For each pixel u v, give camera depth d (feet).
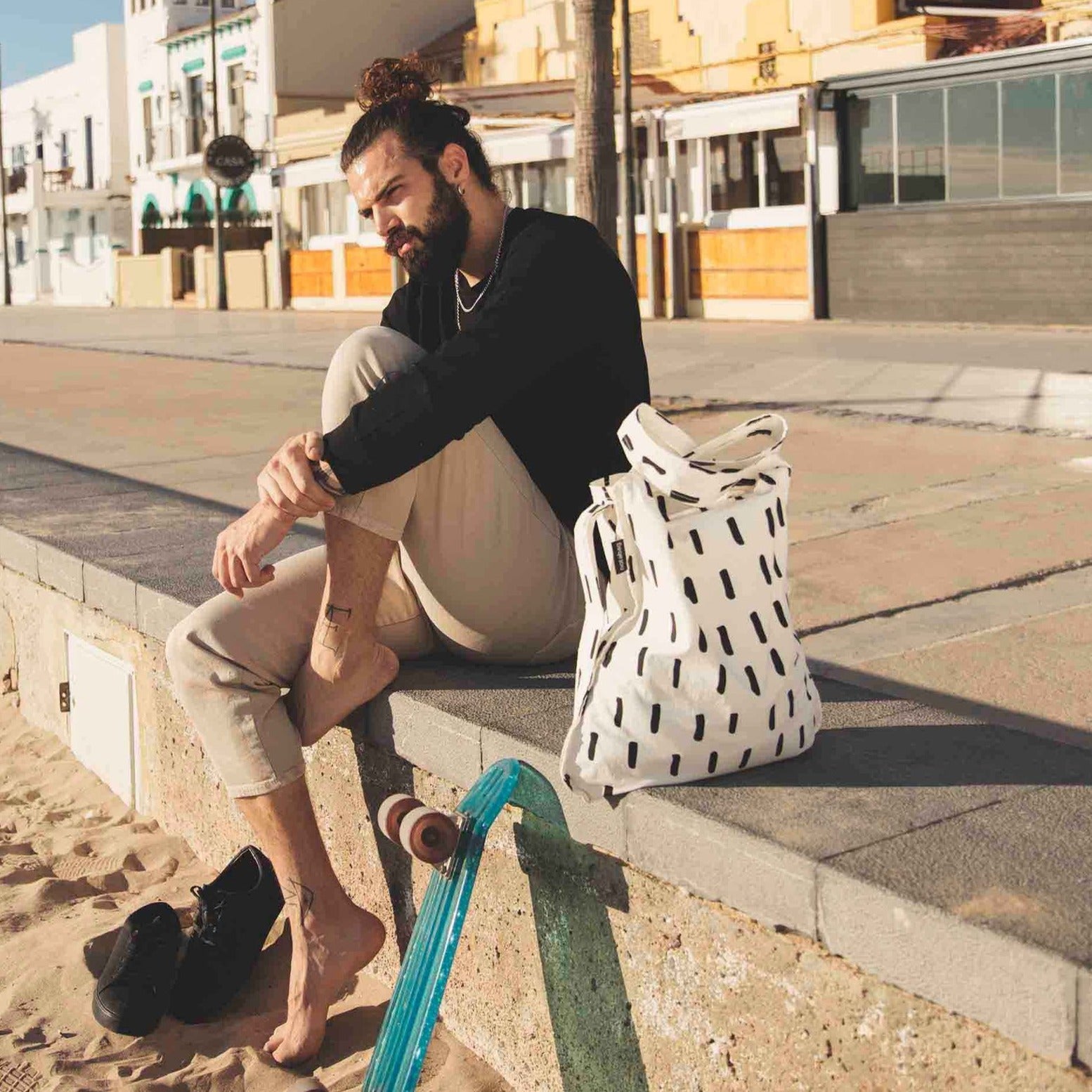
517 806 8.01
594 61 33.17
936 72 56.80
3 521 15.85
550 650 8.95
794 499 19.45
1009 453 22.67
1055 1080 5.13
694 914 6.81
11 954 10.41
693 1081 6.98
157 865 12.03
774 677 7.07
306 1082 8.43
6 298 155.53
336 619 8.16
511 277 7.79
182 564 13.01
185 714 11.91
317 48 114.32
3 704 15.88
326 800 9.96
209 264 109.40
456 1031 8.96
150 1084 8.64
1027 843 6.12
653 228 68.90
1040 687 10.55
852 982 5.97
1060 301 53.72
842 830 6.35
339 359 7.95
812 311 63.00
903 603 13.39
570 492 8.49
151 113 137.80
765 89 64.80
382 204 8.20
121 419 31.58
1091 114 52.19
